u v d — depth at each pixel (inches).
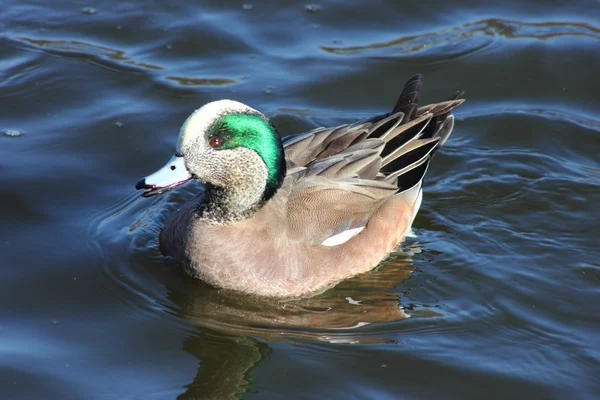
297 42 661.3
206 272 449.4
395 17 692.7
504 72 641.0
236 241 443.5
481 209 528.7
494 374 397.1
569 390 388.5
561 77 636.7
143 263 468.8
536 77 636.7
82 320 423.5
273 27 676.1
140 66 627.5
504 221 518.6
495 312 441.1
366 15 694.5
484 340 421.1
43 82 607.5
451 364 402.6
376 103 609.3
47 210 501.0
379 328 429.7
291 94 610.9
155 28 666.2
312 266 452.4
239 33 666.2
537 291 457.4
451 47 660.1
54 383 379.6
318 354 408.8
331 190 464.1
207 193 448.1
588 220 517.3
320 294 458.6
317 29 676.1
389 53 653.3
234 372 394.9
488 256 487.5
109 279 453.7
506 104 615.2
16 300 432.1
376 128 499.5
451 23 687.7
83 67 623.2
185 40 655.8
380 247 481.1
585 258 485.1
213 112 426.0
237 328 427.8
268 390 383.2
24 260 459.8
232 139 426.6
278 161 442.0
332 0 701.9
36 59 626.2
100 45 644.7
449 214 524.4
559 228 511.5
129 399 373.4
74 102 593.6
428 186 549.0
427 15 695.7
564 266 478.3
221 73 626.2
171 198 534.3
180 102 597.9
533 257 485.7
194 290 453.4
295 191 459.8
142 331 419.8
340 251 463.5
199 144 425.4
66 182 524.4
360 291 462.0
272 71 632.4
